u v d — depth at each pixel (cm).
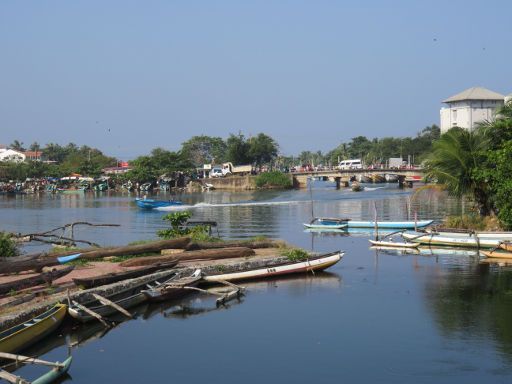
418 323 2070
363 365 1695
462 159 4019
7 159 17150
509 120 3994
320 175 13412
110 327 2056
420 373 1633
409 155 16488
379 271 2994
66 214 7281
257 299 2427
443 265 3155
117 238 4700
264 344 1880
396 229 5091
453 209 6894
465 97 12900
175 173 14050
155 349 1838
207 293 2500
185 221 3969
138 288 2370
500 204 3825
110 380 1602
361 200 8794
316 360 1738
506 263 3195
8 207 8612
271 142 15488
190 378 1617
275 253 3228
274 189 13188
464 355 1758
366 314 2194
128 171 14488
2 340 1644
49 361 1717
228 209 7681
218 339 1930
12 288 2159
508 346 1823
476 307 2261
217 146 18538
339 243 4188
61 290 2206
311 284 2697
